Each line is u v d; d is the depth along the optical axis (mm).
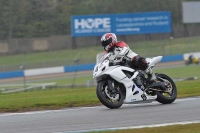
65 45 180125
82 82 117375
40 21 189250
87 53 169875
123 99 33531
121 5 198875
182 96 39688
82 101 38781
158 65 147875
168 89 35000
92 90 59875
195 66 136875
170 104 34625
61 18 191000
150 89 34219
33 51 176625
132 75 33781
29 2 192500
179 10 199250
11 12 187875
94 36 182875
